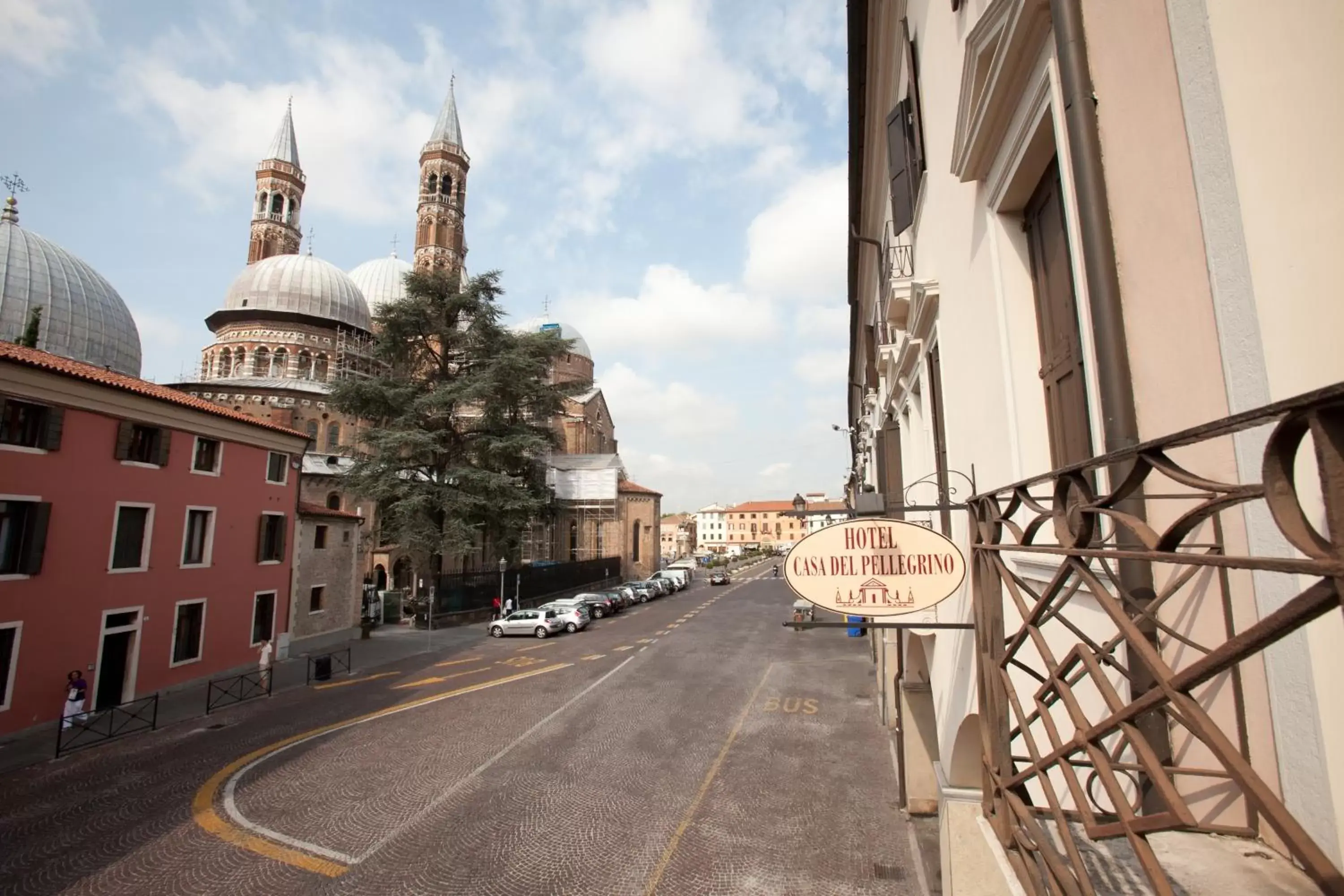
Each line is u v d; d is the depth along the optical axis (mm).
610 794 11984
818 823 10781
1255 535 1882
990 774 2725
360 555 32531
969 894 2834
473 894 8727
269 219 63000
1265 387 1774
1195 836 2150
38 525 15992
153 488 19422
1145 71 2338
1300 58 1776
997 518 2635
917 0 6930
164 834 10422
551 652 27391
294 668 24281
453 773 13062
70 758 14266
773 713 17375
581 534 63156
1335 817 1593
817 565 4930
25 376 15883
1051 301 3527
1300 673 1724
